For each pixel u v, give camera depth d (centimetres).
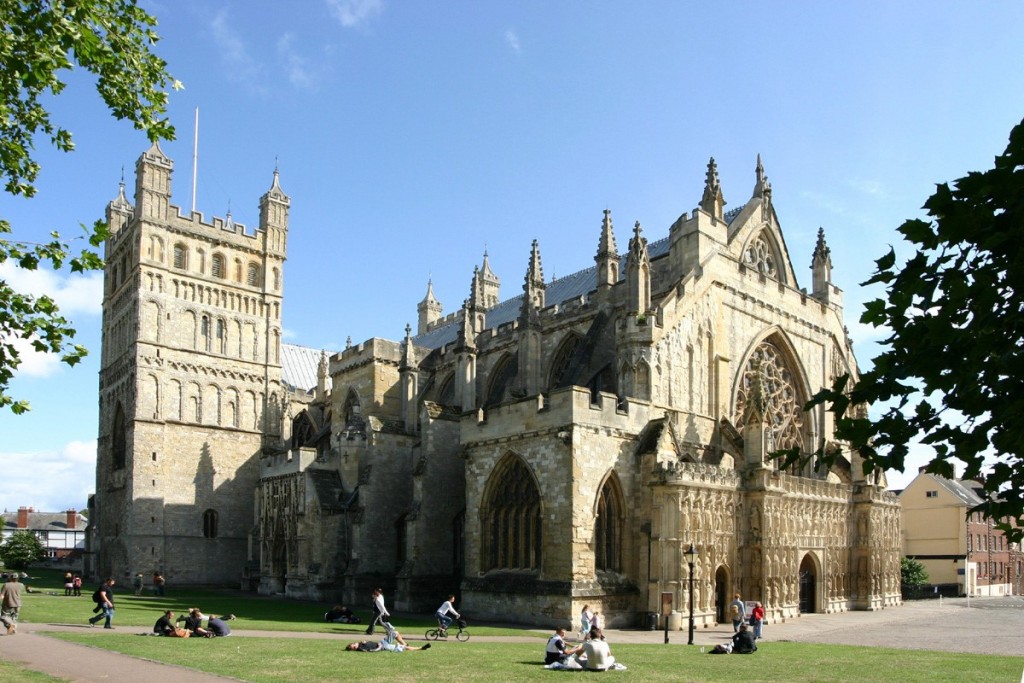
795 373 8181
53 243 2203
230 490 10331
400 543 7819
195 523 9994
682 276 6981
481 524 6297
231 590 9375
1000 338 963
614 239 7700
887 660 3775
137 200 10344
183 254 10488
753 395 6462
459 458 7325
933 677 3138
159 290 10175
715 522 6041
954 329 965
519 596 5844
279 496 8700
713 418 6981
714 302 7175
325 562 7700
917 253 1004
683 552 5688
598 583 5662
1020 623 6375
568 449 5678
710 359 7056
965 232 950
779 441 7806
